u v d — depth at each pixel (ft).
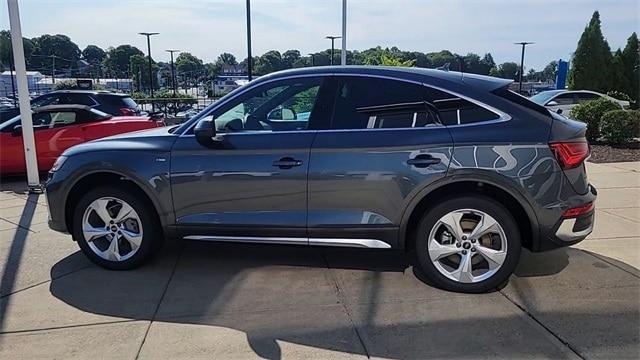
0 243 17.71
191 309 12.66
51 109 30.55
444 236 13.35
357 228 13.41
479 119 13.00
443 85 13.28
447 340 11.07
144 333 11.50
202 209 14.25
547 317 11.99
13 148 29.76
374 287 13.80
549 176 12.60
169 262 15.79
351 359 10.41
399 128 13.24
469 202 12.92
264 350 10.78
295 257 16.10
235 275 14.74
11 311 12.60
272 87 14.25
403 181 13.00
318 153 13.41
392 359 10.39
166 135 14.66
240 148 13.84
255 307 12.73
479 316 12.09
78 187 15.38
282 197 13.70
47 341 11.19
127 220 14.97
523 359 10.32
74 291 13.74
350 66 14.12
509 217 12.85
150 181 14.33
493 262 13.03
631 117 39.09
